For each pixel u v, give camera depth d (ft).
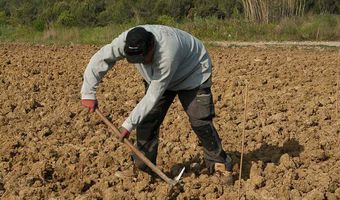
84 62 57.31
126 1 131.95
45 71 51.16
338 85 40.78
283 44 79.46
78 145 27.40
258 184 21.56
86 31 99.86
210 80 20.52
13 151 26.30
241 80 43.47
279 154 25.66
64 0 138.92
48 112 34.45
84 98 19.72
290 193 20.71
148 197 20.56
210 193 21.02
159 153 25.95
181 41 19.21
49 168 23.63
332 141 26.37
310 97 37.37
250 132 28.91
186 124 30.19
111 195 20.25
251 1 92.38
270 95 38.04
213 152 21.38
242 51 68.13
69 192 21.22
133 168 23.15
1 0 170.71
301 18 91.40
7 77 47.83
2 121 31.94
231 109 34.45
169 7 128.06
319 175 21.81
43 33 101.45
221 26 91.50
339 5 115.34
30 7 144.66
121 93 40.37
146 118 20.99
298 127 29.55
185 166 24.02
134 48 17.80
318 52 66.33
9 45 83.46
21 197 20.58
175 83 20.22
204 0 127.03
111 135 29.09
